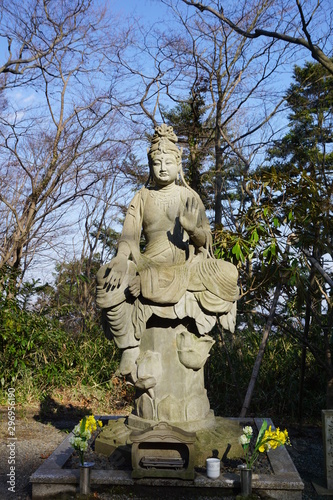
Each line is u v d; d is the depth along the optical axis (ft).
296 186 19.31
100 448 14.15
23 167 36.86
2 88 35.32
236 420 17.58
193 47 34.27
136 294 14.10
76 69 36.91
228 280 14.33
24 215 37.32
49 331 26.08
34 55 36.04
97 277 14.33
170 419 14.07
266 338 19.98
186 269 14.58
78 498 11.94
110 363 25.98
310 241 19.39
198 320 14.39
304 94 35.29
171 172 15.64
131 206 16.11
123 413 22.80
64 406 23.34
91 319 30.30
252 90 33.58
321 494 14.14
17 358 24.20
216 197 29.94
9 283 25.94
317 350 20.83
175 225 15.53
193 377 14.60
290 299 22.29
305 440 19.48
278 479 12.25
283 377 23.09
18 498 12.87
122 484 12.26
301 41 23.44
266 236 19.60
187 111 39.63
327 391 19.58
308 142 35.78
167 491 12.19
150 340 14.56
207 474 12.34
